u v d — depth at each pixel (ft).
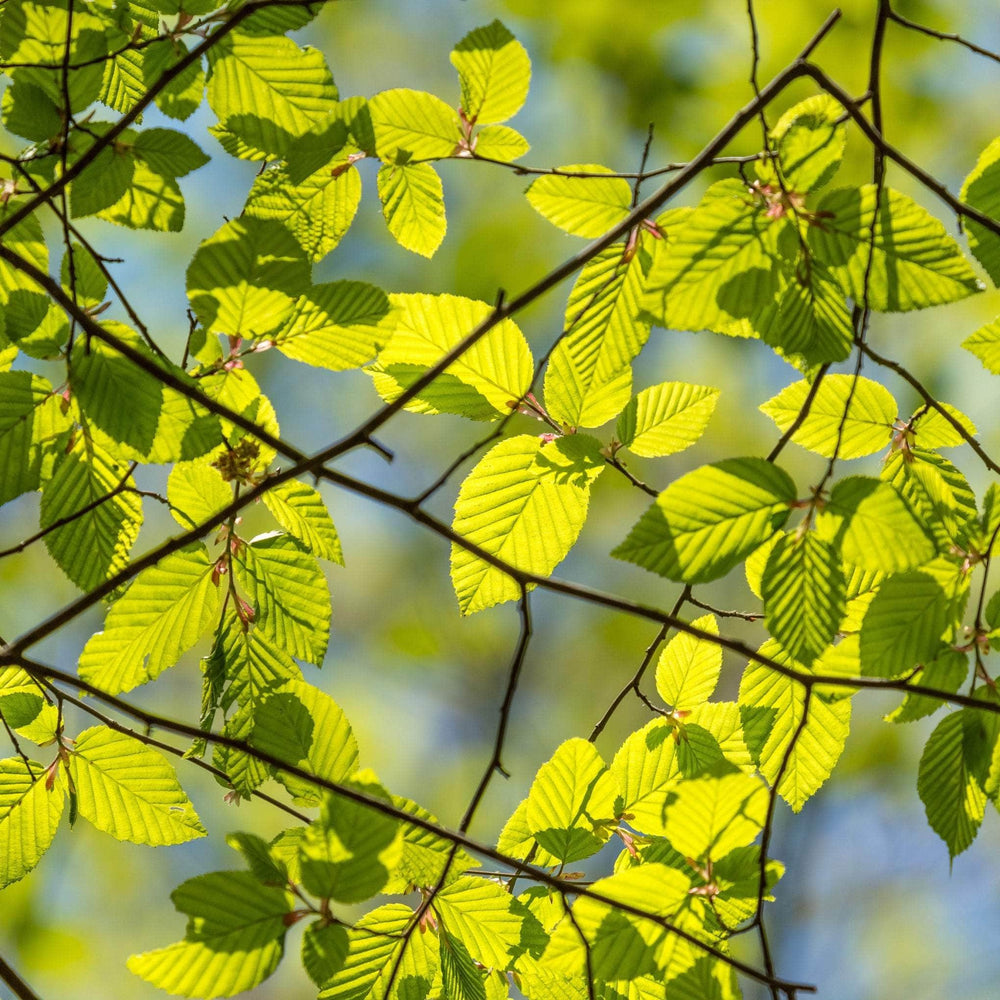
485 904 8.96
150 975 8.63
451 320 9.01
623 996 8.98
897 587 8.80
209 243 8.80
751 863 8.77
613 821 9.03
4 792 9.04
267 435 8.79
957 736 8.87
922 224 8.72
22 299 8.87
